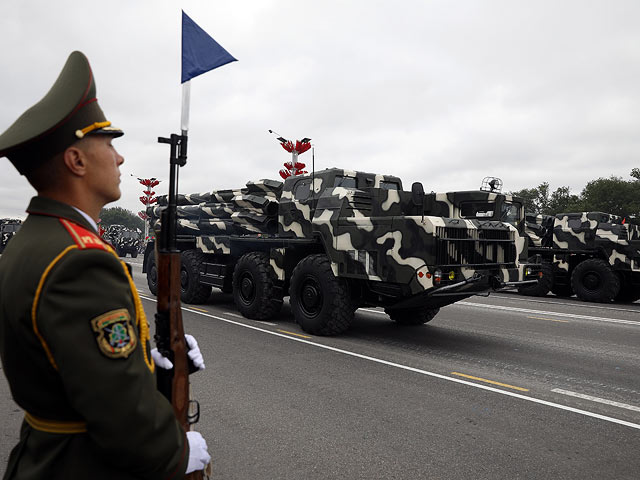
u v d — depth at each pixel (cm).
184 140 131
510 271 637
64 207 103
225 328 707
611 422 364
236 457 296
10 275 96
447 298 597
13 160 103
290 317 819
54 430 100
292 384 443
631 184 5931
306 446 313
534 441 327
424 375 481
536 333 726
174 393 124
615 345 649
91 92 105
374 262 593
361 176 734
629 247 1159
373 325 772
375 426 348
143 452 92
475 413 378
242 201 806
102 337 91
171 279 127
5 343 98
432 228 543
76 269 92
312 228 678
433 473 279
